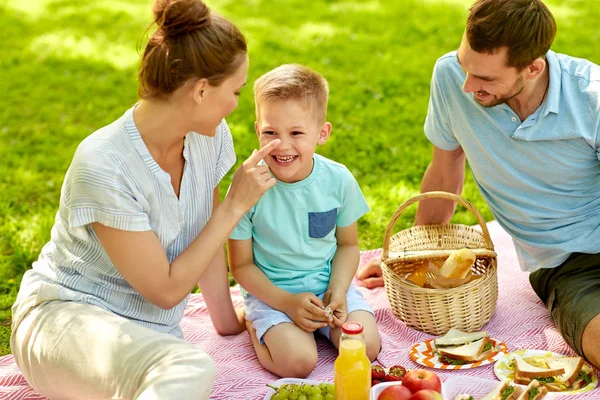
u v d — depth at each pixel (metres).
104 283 2.42
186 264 2.36
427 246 3.20
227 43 2.22
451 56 2.89
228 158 2.68
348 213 2.98
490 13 2.49
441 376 2.66
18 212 4.38
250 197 2.42
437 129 3.06
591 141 2.65
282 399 2.37
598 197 2.81
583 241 2.80
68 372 2.25
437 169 3.20
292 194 2.86
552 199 2.83
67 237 2.39
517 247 3.03
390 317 3.08
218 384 2.63
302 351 2.68
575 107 2.66
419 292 2.89
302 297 2.75
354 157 5.03
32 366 2.34
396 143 5.23
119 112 5.95
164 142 2.35
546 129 2.68
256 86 2.82
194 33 2.19
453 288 2.86
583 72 2.68
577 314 2.64
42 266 2.52
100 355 2.21
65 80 6.58
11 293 3.50
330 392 2.35
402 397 2.07
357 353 2.12
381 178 4.73
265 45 7.25
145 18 8.30
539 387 2.28
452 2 8.45
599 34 7.21
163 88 2.23
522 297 3.22
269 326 2.75
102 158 2.24
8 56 7.14
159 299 2.36
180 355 2.16
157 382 2.09
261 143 2.79
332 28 7.76
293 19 8.10
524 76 2.59
